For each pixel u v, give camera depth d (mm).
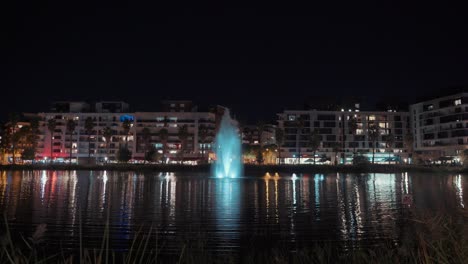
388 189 58750
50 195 47094
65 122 183375
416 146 173125
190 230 25938
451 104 152500
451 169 122500
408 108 184125
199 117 176875
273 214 32875
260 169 133000
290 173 125375
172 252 19859
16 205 37344
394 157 175625
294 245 22109
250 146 167625
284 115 177500
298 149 175000
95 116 183500
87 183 69750
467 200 42469
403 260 11547
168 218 30641
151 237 23656
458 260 9031
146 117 178750
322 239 23500
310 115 177375
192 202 40875
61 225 27188
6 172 119125
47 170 138875
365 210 35188
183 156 172000
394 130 178500
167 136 168250
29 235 23844
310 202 41125
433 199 43906
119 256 19344
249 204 39219
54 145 182375
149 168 136500
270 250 20875
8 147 161500
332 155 175875
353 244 22188
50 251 20109
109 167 139750
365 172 130250
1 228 25766
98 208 35812
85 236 23797
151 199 43406
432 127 162500
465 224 11477
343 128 177375
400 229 26078
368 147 176750
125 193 50344
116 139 181625
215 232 25438
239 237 24016
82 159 180625
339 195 48719
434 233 9680
